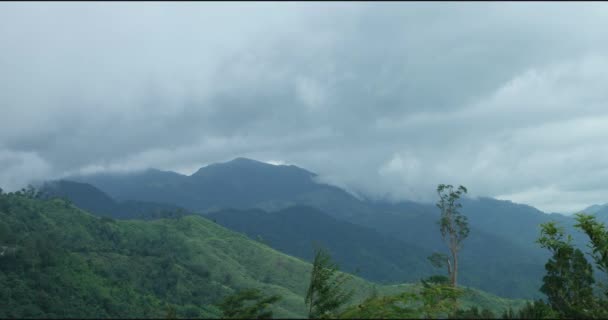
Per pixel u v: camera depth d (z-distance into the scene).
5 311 100.81
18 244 133.75
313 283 12.69
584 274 14.18
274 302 10.70
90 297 120.56
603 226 16.14
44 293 112.38
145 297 129.88
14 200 179.88
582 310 13.40
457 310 10.62
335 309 11.88
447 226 43.75
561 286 14.30
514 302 102.62
